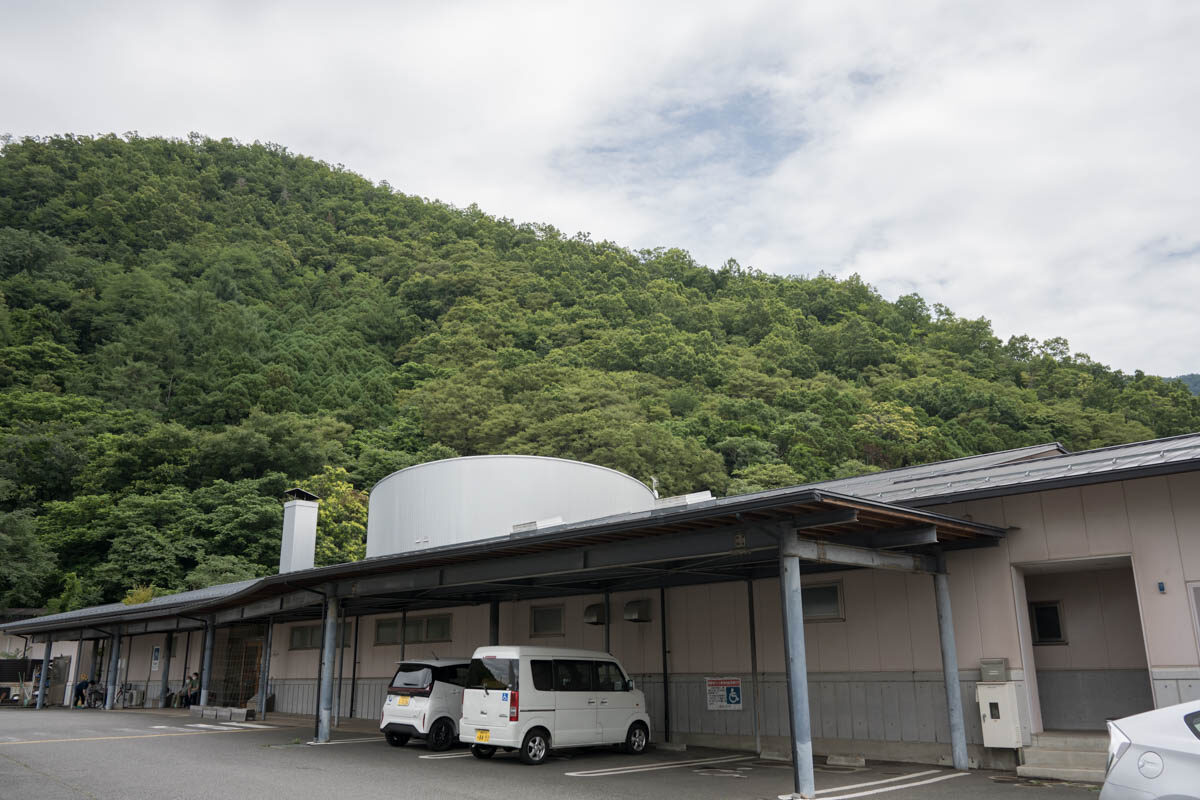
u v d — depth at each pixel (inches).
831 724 462.3
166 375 3137.3
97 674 1170.6
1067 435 3139.8
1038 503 412.5
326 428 2628.0
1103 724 423.8
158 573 1731.1
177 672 1026.1
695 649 536.7
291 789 341.4
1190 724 193.3
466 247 5497.1
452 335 4023.1
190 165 6136.8
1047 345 4566.9
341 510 1966.0
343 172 7076.8
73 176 5093.5
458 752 482.3
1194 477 370.0
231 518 1884.8
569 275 4879.4
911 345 4589.1
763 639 502.0
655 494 904.3
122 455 2068.2
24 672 1254.9
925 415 3270.2
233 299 4288.9
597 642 596.7
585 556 410.0
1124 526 385.4
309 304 4685.0
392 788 345.4
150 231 4822.8
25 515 1722.4
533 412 2719.0
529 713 429.1
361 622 787.4
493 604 627.5
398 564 474.0
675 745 508.1
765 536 341.1
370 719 741.3
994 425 3115.2
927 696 430.3
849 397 3253.0
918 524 366.6
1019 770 380.2
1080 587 444.8
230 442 2156.7
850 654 463.2
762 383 3425.2
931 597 437.7
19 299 3516.2
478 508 756.6
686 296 5098.4
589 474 809.5
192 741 543.2
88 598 1680.6
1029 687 407.2
